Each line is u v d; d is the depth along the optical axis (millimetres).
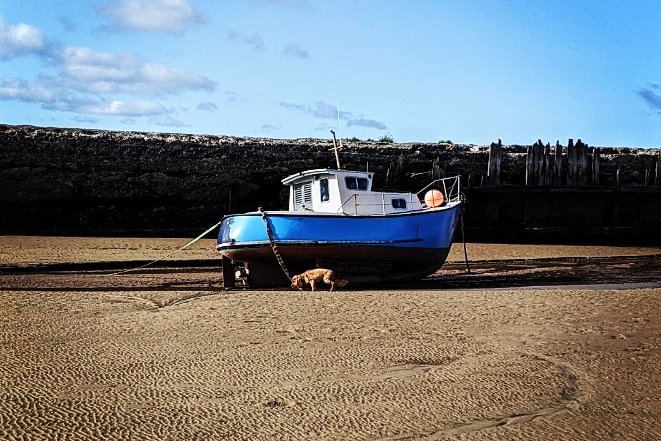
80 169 31922
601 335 11375
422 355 10008
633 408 7957
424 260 19688
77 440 6832
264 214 18250
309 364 9484
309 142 34406
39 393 8141
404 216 19188
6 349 10055
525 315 13008
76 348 10195
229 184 32594
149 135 33375
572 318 12750
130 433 7035
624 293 15859
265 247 18250
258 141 33500
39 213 31672
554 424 7465
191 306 13938
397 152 33781
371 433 7156
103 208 32094
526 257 26781
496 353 10172
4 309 13180
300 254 18422
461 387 8586
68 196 31859
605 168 35062
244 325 11945
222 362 9531
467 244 30656
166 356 9812
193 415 7547
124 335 11094
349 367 9375
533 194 32375
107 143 32281
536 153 33125
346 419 7508
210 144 32875
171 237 30828
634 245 31953
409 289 17984
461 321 12414
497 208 32344
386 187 32219
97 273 20922
